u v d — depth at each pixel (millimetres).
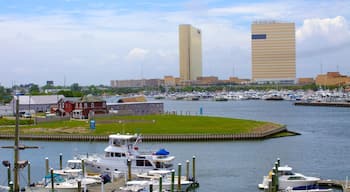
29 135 136250
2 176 86125
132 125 149125
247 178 82125
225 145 121312
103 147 119562
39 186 72250
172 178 69562
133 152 83812
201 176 83812
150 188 65438
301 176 72250
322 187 72938
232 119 169375
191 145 121188
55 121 167375
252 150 113062
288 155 106250
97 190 69000
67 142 129625
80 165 85125
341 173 86625
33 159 103562
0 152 113500
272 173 69688
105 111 190125
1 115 197500
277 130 144000
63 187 70062
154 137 128625
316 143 125625
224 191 73312
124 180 74562
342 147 118188
